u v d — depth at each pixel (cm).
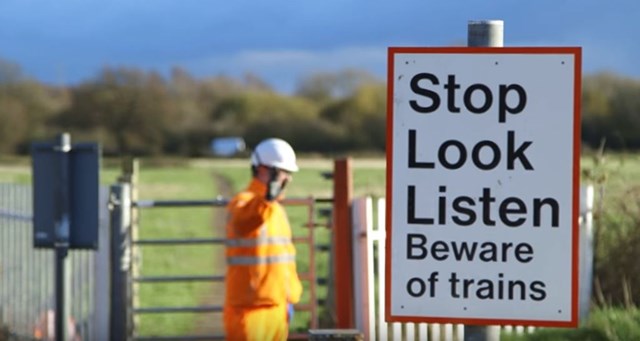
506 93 774
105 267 1959
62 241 1638
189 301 2489
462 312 785
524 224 777
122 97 13825
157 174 10038
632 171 2216
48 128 13475
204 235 4053
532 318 780
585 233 1961
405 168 782
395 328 1822
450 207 781
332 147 14200
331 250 2098
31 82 13362
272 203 1495
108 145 13800
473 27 777
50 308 1992
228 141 13750
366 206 1870
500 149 776
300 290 1544
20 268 2077
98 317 1959
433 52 779
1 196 2142
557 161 773
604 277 1981
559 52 770
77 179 1650
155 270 3116
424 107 780
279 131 14350
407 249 786
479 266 782
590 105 10931
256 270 1496
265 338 1499
